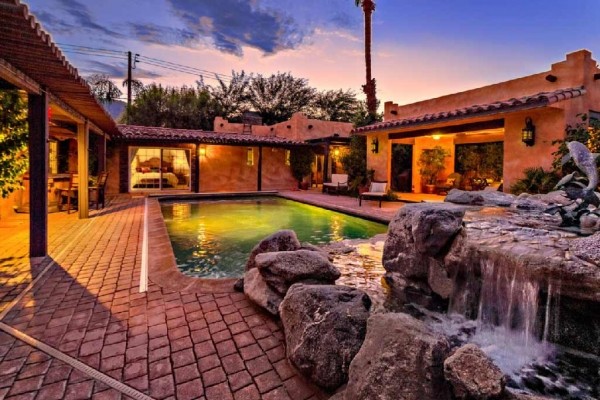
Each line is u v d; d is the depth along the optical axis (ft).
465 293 10.64
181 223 31.50
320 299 8.54
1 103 19.12
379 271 16.57
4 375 7.58
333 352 7.40
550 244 8.96
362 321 7.96
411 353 5.89
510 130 28.43
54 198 34.06
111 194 47.91
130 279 13.66
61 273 14.25
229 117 102.42
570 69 26.17
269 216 35.70
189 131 57.98
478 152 45.96
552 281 7.76
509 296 8.83
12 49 12.50
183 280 13.55
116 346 8.84
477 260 9.99
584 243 8.57
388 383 5.70
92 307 11.09
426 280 12.68
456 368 5.46
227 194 49.96
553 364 7.84
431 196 43.14
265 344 9.11
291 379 7.73
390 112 44.62
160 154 52.95
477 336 9.55
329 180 57.21
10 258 16.33
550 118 25.58
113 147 49.55
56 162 40.40
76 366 7.97
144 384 7.43
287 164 63.00
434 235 11.98
